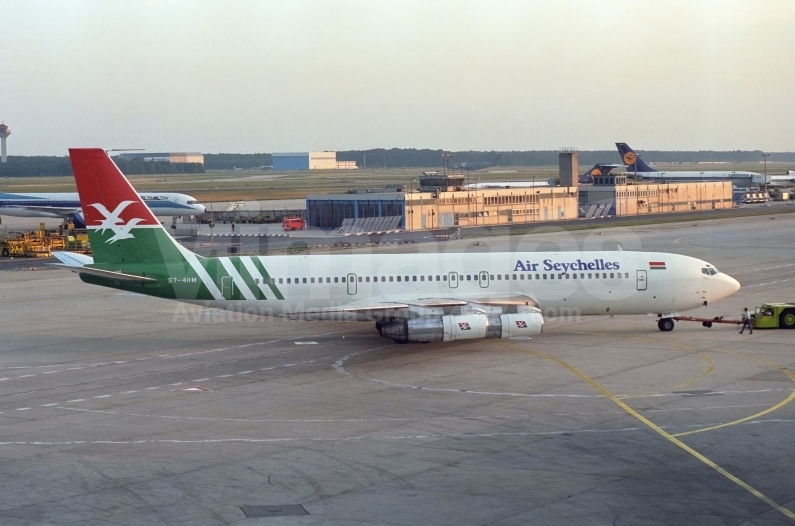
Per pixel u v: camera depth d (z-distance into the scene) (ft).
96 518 97.50
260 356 187.11
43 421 137.08
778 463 113.91
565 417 136.36
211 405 146.10
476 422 134.10
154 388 158.71
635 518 96.53
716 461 114.93
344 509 99.76
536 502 101.30
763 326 211.82
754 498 102.17
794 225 546.67
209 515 98.27
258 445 123.44
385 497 103.30
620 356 181.88
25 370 175.11
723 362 174.70
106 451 121.08
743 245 425.69
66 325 230.89
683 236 473.26
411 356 184.65
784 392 150.00
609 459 116.16
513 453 118.93
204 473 111.86
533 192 605.31
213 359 184.55
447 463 115.03
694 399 146.20
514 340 201.57
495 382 160.15
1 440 126.62
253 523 95.96
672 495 103.19
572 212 634.02
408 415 138.51
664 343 195.93
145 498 103.40
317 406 144.66
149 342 205.46
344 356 185.68
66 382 164.25
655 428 129.80
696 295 206.69
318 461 116.16
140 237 195.42
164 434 129.29
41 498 103.45
